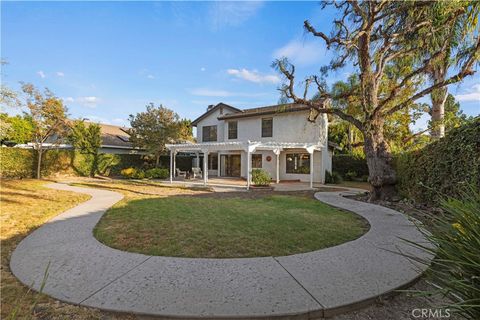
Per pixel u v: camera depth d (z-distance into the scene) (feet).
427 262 7.05
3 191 38.11
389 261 13.33
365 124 35.37
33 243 16.44
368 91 36.19
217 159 83.92
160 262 13.44
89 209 27.27
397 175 34.27
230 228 19.79
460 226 6.23
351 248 15.42
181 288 10.62
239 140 73.05
